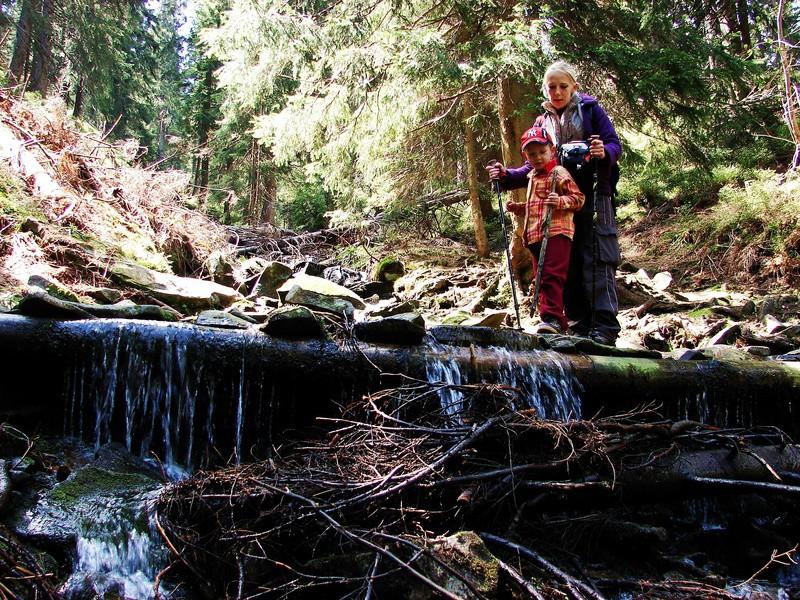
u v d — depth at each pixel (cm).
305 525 234
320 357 321
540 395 341
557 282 403
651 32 686
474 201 941
